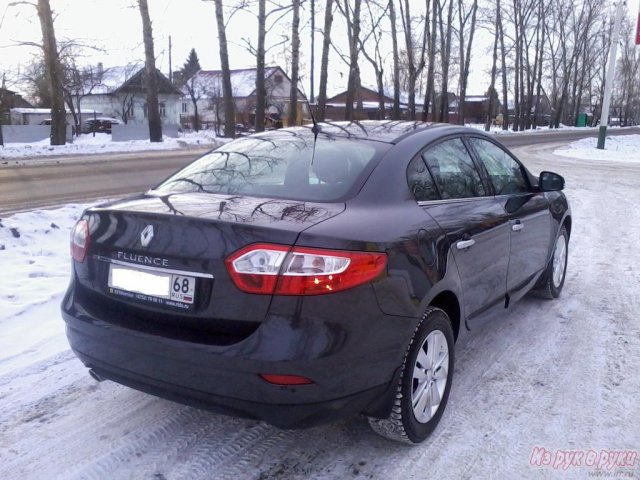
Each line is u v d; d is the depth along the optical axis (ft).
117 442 10.43
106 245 9.77
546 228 16.22
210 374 8.64
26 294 17.13
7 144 95.71
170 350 8.84
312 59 123.85
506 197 14.03
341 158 11.14
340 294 8.61
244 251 8.57
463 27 145.07
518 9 179.52
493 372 13.33
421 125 13.06
